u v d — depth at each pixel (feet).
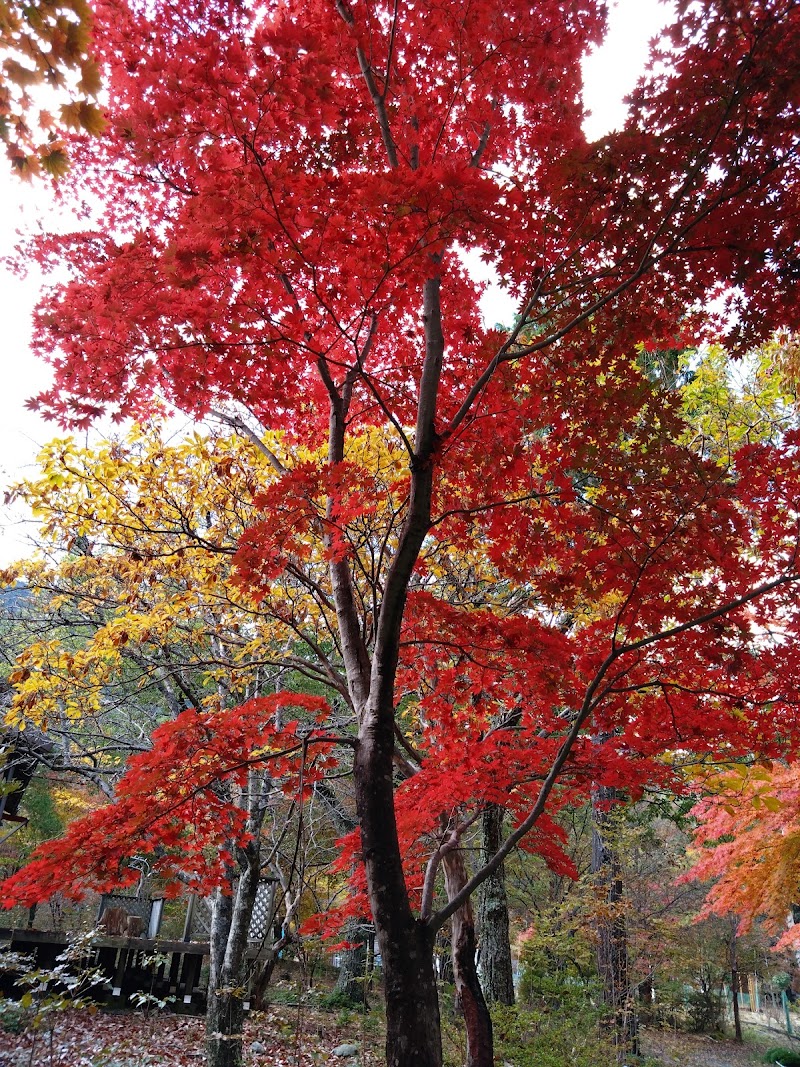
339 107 8.59
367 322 12.26
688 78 7.30
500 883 20.95
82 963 22.81
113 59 8.72
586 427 10.64
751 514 12.53
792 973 57.36
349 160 8.68
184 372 10.15
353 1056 20.47
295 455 16.42
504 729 12.42
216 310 8.87
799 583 9.91
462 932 12.91
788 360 19.67
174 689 24.12
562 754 8.66
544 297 9.78
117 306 8.66
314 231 8.29
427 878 9.61
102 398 9.57
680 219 8.58
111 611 20.07
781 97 7.15
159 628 16.94
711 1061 41.47
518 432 11.17
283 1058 19.85
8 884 8.68
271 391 10.54
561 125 9.89
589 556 10.38
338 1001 29.68
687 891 33.01
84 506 15.72
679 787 11.55
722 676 10.72
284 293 9.18
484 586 18.71
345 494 9.87
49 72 6.40
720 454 21.22
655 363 24.93
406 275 8.48
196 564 16.76
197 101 7.53
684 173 8.02
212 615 19.36
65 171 7.23
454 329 12.68
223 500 16.31
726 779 14.29
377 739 8.61
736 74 7.17
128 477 15.62
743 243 8.52
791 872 19.74
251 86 7.39
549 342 9.30
